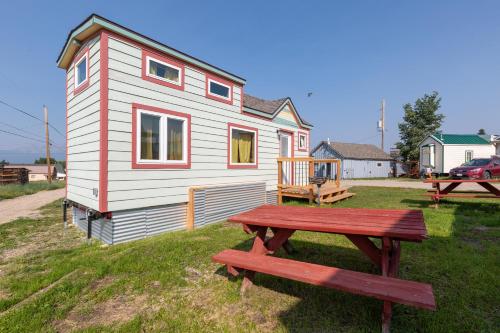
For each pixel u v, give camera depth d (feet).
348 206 26.63
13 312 8.46
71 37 17.74
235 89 25.16
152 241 15.81
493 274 10.14
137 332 7.46
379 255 8.85
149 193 17.76
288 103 33.19
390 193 38.04
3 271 12.37
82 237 18.42
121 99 16.39
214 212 21.99
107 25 15.67
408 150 96.48
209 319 8.05
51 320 8.18
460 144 75.05
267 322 7.80
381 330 7.14
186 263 12.21
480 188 41.93
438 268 10.78
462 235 15.30
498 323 7.38
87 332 7.46
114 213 16.08
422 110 94.68
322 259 12.23
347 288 6.79
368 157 98.17
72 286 10.14
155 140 18.44
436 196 24.98
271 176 30.40
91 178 16.92
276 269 8.16
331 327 7.44
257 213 11.79
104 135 15.55
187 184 20.38
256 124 28.02
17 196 46.93
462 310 7.94
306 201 30.76
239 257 9.51
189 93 20.59
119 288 10.00
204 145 21.90
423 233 7.48
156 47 18.10
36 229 20.94
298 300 8.85
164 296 9.45
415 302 5.98
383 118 107.76
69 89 21.61
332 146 96.73
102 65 15.57
